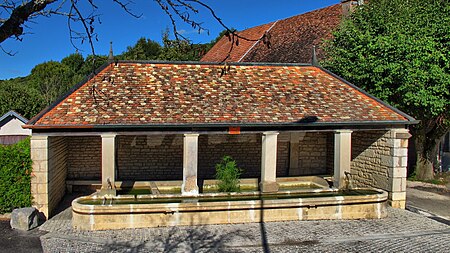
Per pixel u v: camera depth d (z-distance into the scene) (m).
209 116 11.52
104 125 10.66
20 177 10.61
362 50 15.24
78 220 10.02
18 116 20.59
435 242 9.52
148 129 11.12
